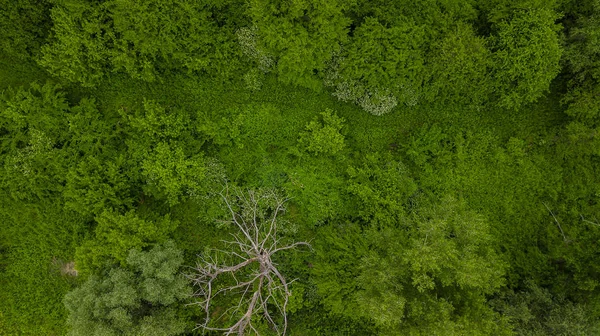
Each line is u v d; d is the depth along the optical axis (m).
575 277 13.61
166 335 12.62
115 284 12.05
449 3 13.88
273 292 13.85
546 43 12.94
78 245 14.28
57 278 14.55
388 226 14.39
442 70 13.90
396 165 14.98
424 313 11.81
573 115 14.38
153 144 14.34
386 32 13.62
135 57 13.84
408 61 13.91
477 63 13.58
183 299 13.96
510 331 11.58
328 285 13.58
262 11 12.93
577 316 12.72
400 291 12.26
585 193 14.85
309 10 12.96
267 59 14.34
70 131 14.18
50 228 14.40
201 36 13.82
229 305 14.71
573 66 13.77
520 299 13.77
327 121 14.81
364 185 14.69
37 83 14.20
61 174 14.02
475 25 14.51
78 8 13.04
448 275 11.68
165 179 13.98
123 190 14.20
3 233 14.41
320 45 13.41
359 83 14.55
